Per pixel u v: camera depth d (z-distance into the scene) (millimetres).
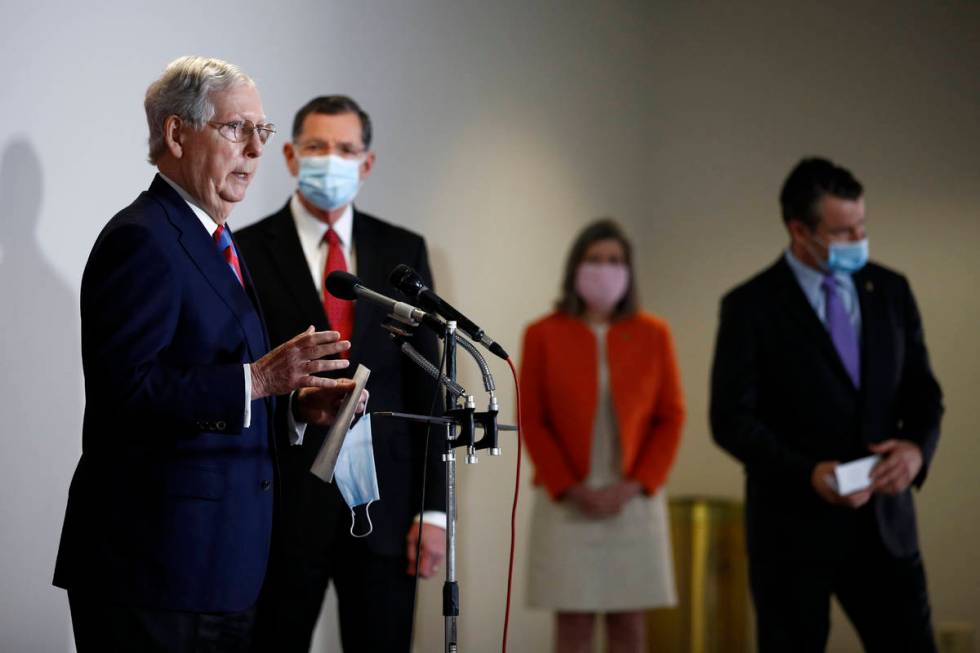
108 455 4281
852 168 9617
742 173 10328
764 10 10281
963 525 8719
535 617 9375
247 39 6941
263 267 5828
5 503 5562
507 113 9164
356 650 5680
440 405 5867
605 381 7773
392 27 8055
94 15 6008
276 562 5137
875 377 6883
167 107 4430
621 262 7855
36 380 5719
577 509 7629
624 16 10547
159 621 4246
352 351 5711
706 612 9367
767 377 6996
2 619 5547
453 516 4223
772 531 6812
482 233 8898
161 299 4180
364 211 7809
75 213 5914
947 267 9016
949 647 8367
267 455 4582
